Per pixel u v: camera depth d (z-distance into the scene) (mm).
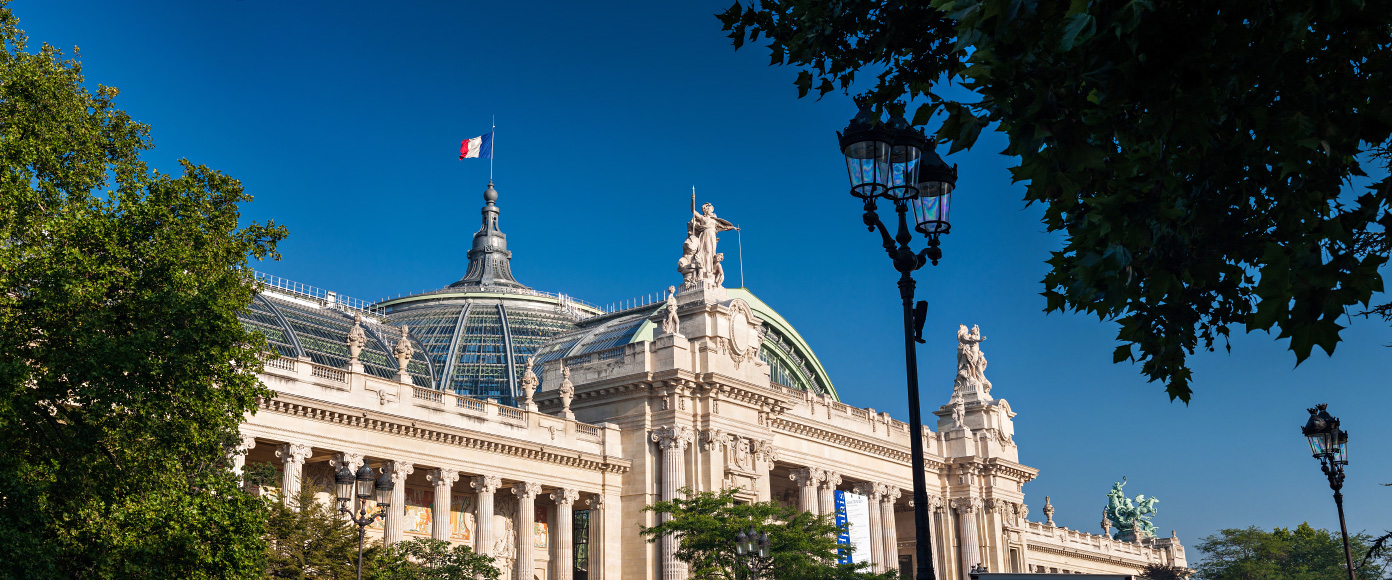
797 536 75062
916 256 24266
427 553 73250
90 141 43344
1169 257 12625
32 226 38156
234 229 46531
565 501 91875
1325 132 10922
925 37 16984
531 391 92625
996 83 11461
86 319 35938
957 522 135625
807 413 115000
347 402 78375
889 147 23578
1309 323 10562
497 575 75688
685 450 95938
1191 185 12305
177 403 38281
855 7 17000
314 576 59000
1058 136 11133
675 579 91125
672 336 97438
